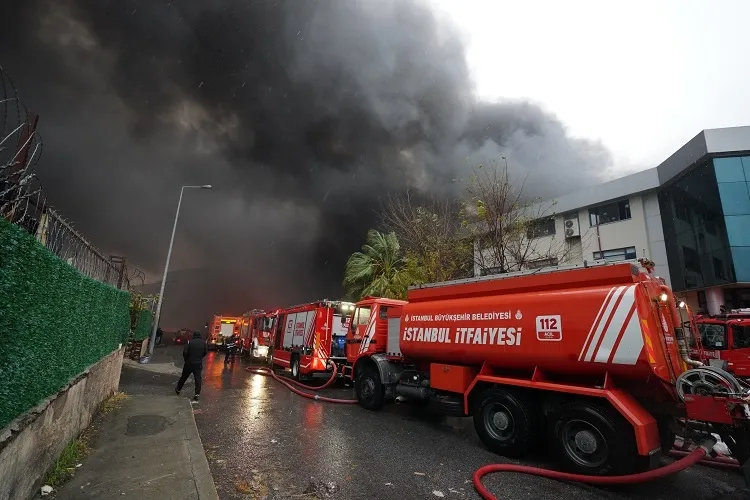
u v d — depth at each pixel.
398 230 16.75
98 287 6.44
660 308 5.47
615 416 4.96
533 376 5.93
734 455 4.61
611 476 4.79
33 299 3.46
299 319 14.62
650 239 19.50
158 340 31.47
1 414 2.95
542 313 6.02
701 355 6.04
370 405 9.20
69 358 4.83
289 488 4.45
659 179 19.25
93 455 4.94
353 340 11.57
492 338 6.59
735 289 16.84
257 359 23.11
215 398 9.95
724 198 16.44
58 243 4.64
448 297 7.85
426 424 8.05
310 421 7.82
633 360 4.95
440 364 7.56
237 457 5.42
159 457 4.98
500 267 12.48
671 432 5.68
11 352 3.05
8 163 2.78
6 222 2.79
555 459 5.90
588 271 5.79
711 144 16.86
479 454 6.10
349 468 5.20
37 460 3.73
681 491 4.83
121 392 9.37
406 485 4.71
